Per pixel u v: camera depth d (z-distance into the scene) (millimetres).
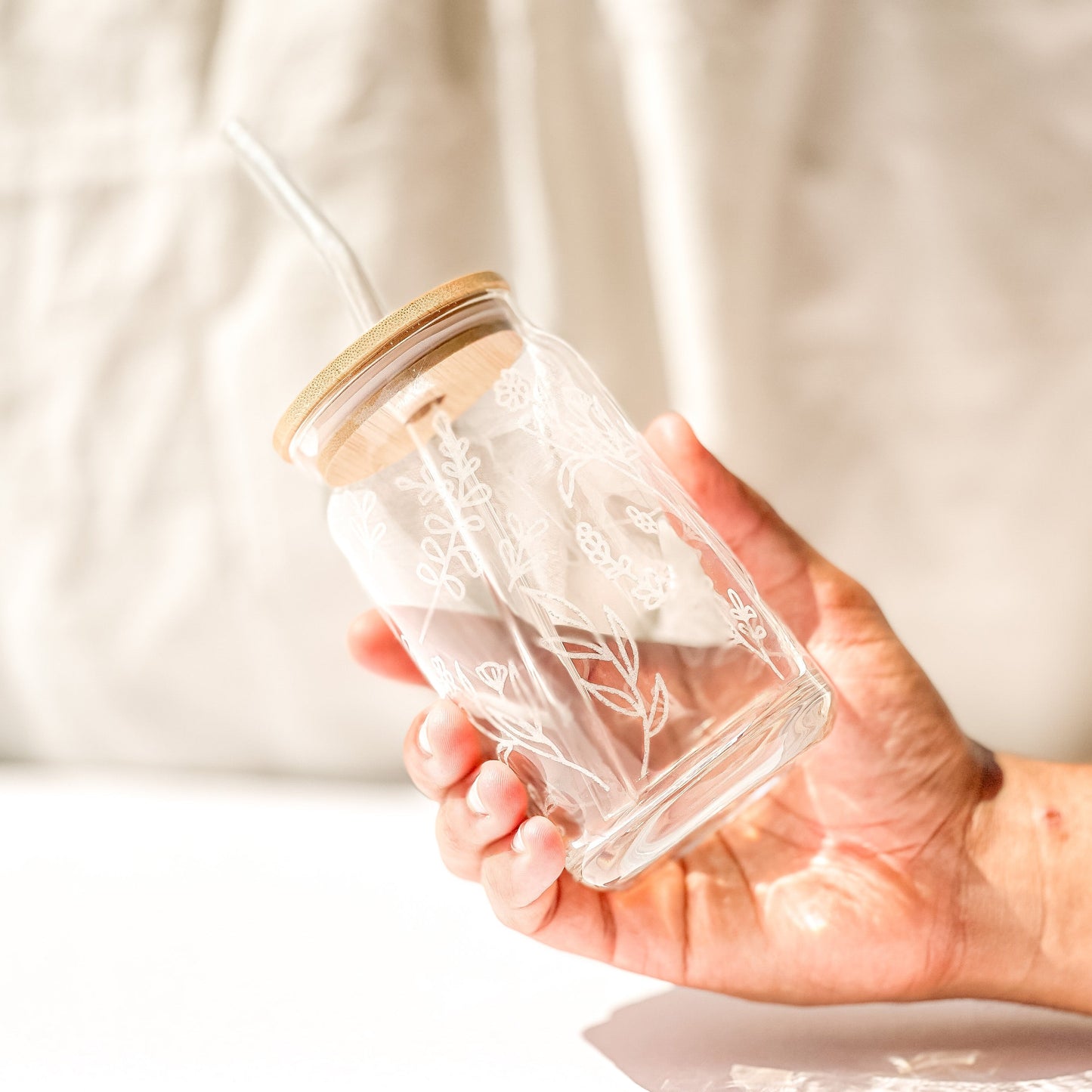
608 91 850
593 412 633
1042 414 830
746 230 825
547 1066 619
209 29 854
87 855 811
